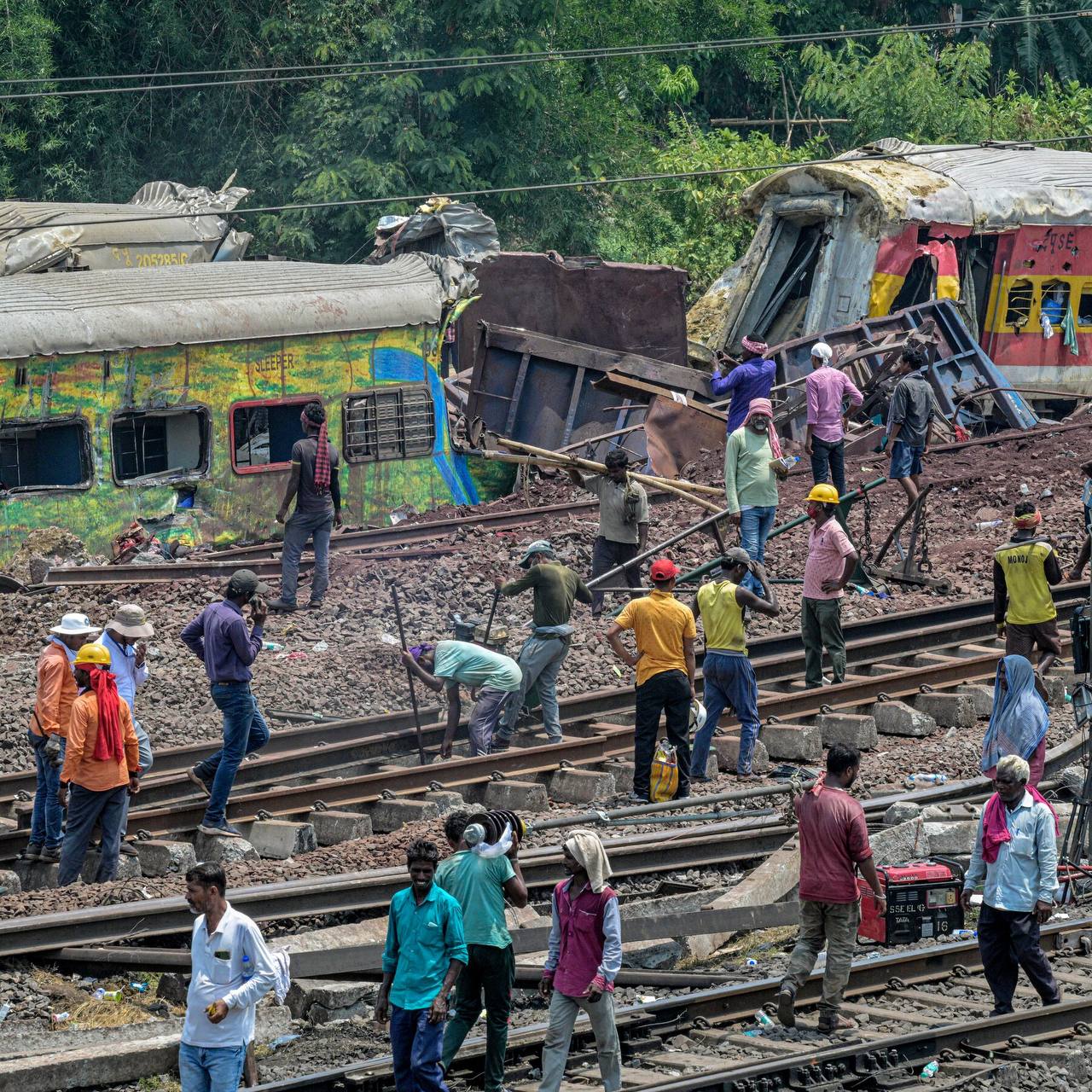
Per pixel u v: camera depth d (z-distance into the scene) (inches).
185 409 3154.5
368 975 1520.7
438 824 1829.5
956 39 7317.9
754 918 1577.3
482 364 3558.1
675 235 5816.9
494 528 3137.3
